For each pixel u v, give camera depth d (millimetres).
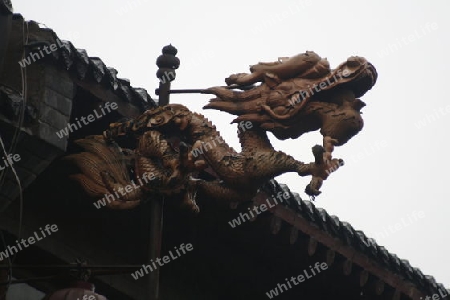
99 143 18062
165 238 22672
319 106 17297
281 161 17109
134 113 20031
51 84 19250
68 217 21484
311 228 22719
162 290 22969
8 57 19344
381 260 24203
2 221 20484
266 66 17625
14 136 18500
